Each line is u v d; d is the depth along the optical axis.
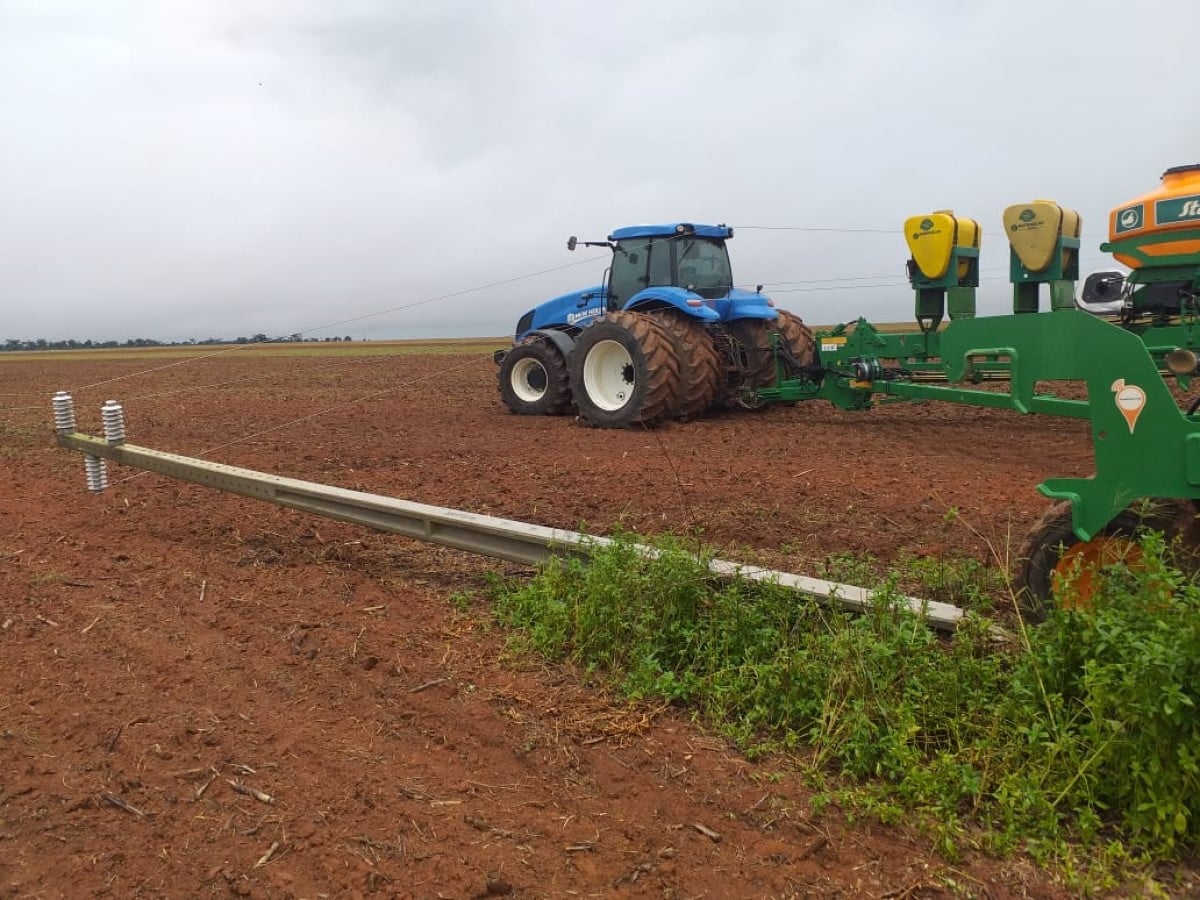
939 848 2.45
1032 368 3.34
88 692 3.46
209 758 2.95
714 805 2.68
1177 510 3.07
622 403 10.91
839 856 2.44
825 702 2.97
